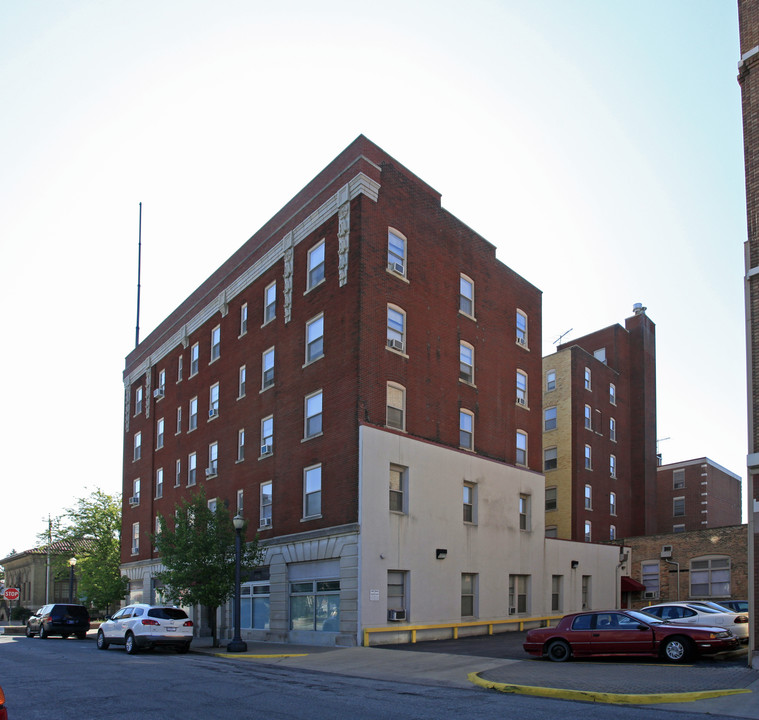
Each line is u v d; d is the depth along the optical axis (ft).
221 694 47.42
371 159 97.14
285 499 100.12
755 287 62.95
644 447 185.68
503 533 110.11
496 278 120.88
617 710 40.65
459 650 77.00
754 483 59.93
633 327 194.90
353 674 60.23
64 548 205.67
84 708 41.98
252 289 118.42
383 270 95.96
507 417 117.50
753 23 66.74
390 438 91.40
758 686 47.03
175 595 92.53
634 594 147.64
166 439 146.30
